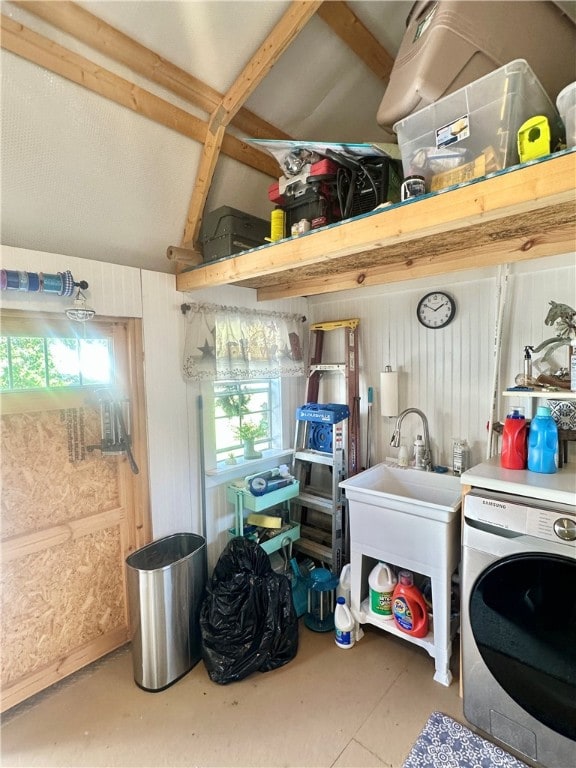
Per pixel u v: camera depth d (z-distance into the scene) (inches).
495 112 50.4
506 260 71.0
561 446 71.2
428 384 99.9
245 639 78.5
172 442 94.5
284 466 110.1
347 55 74.9
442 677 74.9
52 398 77.1
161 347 92.1
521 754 60.6
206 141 78.8
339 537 104.6
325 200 75.4
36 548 75.5
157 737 65.6
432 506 73.7
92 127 66.0
